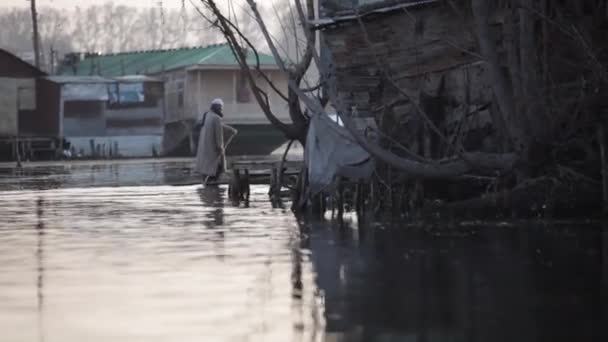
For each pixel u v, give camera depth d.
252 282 14.66
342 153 26.95
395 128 28.89
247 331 11.20
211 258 17.42
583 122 23.97
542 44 25.62
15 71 83.88
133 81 86.75
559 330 10.93
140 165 65.38
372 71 29.92
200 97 87.81
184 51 97.62
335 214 26.19
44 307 12.82
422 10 28.31
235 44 31.62
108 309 12.63
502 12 25.92
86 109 85.50
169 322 11.77
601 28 25.31
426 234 20.77
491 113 26.66
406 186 26.77
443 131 28.03
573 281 14.12
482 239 19.58
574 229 21.12
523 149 24.25
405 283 14.27
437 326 11.27
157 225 23.75
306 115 31.59
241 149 88.56
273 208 28.80
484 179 25.89
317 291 13.78
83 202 31.98
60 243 20.00
